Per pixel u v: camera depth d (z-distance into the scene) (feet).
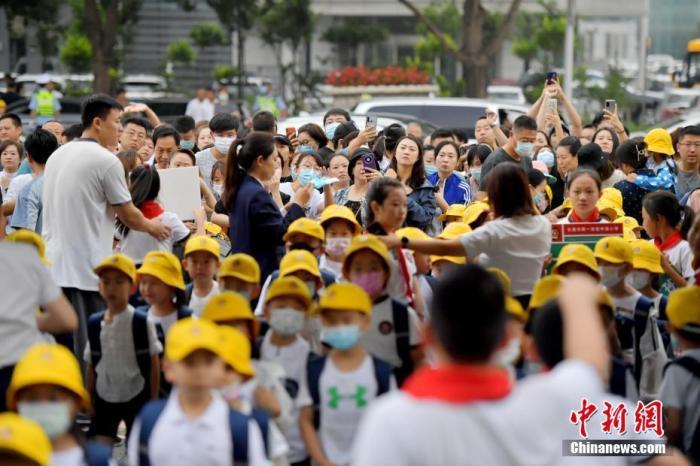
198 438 36.58
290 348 46.26
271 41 267.59
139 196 65.72
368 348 47.42
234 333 39.47
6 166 92.84
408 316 47.39
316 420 43.06
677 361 43.45
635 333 52.49
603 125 104.27
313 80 260.62
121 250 65.72
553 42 284.41
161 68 292.40
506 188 51.37
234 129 88.48
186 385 36.55
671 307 44.34
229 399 39.17
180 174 69.67
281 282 45.57
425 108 155.74
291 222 60.64
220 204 74.08
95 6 224.74
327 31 314.14
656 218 63.05
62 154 61.05
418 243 50.14
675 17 392.06
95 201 60.29
